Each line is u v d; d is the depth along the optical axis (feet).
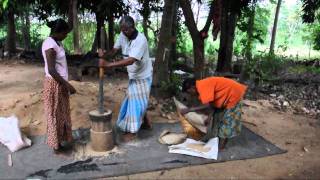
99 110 14.44
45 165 13.51
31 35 55.31
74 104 18.70
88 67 31.17
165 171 13.38
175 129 17.42
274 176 13.28
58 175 12.81
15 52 43.55
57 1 38.99
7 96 21.31
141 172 13.21
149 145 15.44
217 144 14.84
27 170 13.12
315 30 54.95
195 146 14.97
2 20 42.75
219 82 14.34
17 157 14.10
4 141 14.98
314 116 20.74
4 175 12.73
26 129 16.76
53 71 12.83
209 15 22.44
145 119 16.85
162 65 21.57
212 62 45.96
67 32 13.35
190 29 22.29
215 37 22.71
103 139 14.48
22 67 34.42
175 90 21.54
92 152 14.56
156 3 44.01
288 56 53.42
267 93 25.38
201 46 22.63
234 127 14.87
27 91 23.15
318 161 14.58
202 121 15.70
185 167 13.70
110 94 21.21
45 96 13.52
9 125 15.39
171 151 14.78
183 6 21.77
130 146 15.28
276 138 16.97
